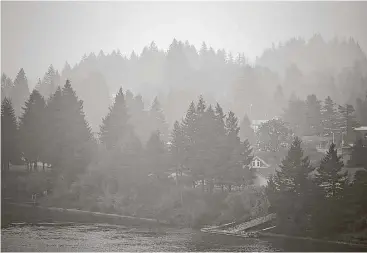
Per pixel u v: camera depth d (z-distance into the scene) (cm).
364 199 7562
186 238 7562
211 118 9806
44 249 6719
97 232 7900
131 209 9406
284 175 7975
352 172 9431
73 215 9306
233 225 8200
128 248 6869
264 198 8456
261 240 7369
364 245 6881
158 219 8994
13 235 7519
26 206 9894
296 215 7675
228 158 9256
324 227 7381
